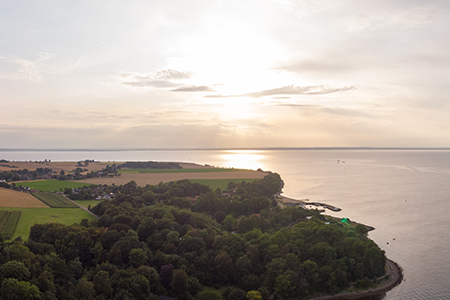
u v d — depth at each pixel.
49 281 88.12
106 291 92.31
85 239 112.69
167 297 100.06
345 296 109.31
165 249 120.06
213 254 120.06
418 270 125.56
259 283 108.81
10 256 92.81
